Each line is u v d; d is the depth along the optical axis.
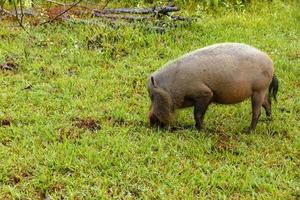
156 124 11.03
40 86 12.73
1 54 14.30
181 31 16.39
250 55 10.55
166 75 10.77
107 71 13.80
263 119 11.80
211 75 10.46
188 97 10.73
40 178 9.20
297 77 13.92
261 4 19.69
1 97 12.06
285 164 9.91
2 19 16.59
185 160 9.95
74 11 17.28
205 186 9.16
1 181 9.20
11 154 9.91
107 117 11.53
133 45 15.35
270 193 9.03
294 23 18.08
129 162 9.80
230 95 10.62
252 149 10.45
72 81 13.02
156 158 9.90
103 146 10.30
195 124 11.14
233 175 9.49
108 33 15.57
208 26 17.19
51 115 11.49
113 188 9.09
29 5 17.05
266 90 10.91
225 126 11.45
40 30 15.84
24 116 11.32
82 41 15.23
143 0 19.02
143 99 12.54
